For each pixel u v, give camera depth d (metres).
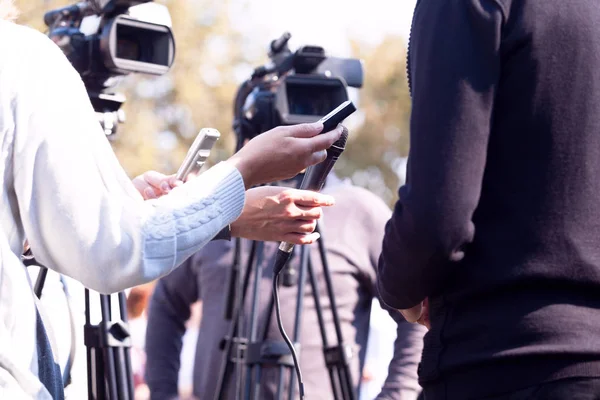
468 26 1.66
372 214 2.87
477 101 1.62
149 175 1.99
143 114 12.70
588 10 1.65
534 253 1.60
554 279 1.59
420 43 1.70
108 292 1.50
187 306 3.13
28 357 1.49
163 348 3.10
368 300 2.89
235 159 1.68
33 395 1.46
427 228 1.60
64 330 2.03
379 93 16.03
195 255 3.05
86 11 2.45
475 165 1.61
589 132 1.62
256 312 2.72
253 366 2.70
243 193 1.64
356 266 2.82
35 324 1.51
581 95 1.62
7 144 1.45
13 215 1.49
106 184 1.50
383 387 2.77
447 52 1.65
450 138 1.61
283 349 2.68
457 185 1.60
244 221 1.81
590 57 1.63
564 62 1.62
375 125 15.98
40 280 1.97
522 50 1.64
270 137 1.71
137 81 12.82
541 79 1.63
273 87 2.94
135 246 1.47
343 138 1.79
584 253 1.59
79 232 1.45
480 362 1.62
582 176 1.61
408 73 1.82
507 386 1.60
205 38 13.23
